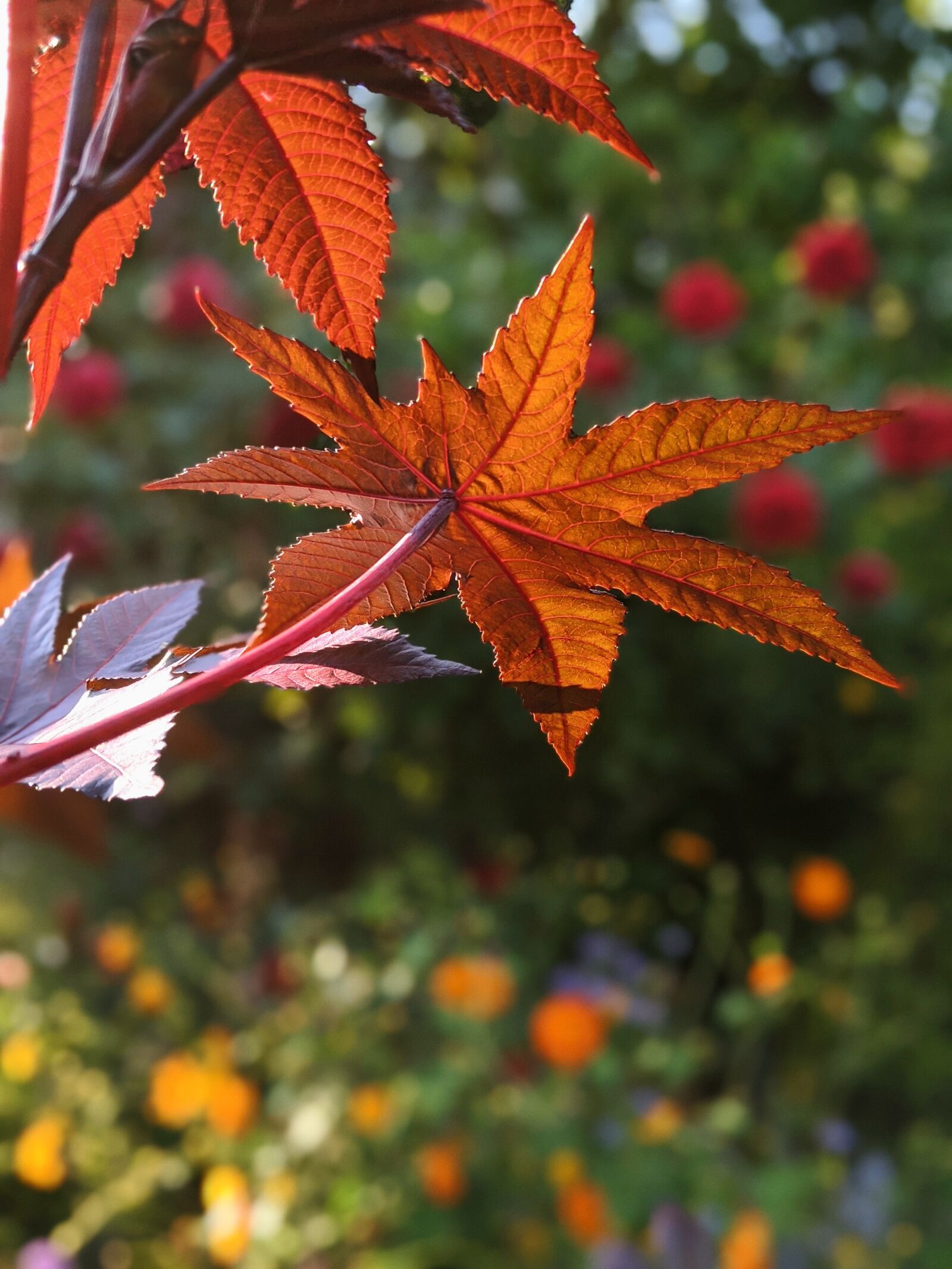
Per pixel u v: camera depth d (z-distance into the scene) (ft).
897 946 5.44
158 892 6.26
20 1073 5.00
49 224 0.85
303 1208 4.56
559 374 0.95
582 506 1.00
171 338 5.59
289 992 5.21
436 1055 4.95
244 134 0.97
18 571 1.36
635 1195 4.40
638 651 5.74
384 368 5.65
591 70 0.89
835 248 5.83
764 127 6.77
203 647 1.06
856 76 6.93
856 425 0.94
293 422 4.38
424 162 6.68
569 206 6.52
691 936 6.28
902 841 6.20
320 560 1.00
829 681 5.99
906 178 6.94
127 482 5.62
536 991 5.48
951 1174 4.73
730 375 6.07
